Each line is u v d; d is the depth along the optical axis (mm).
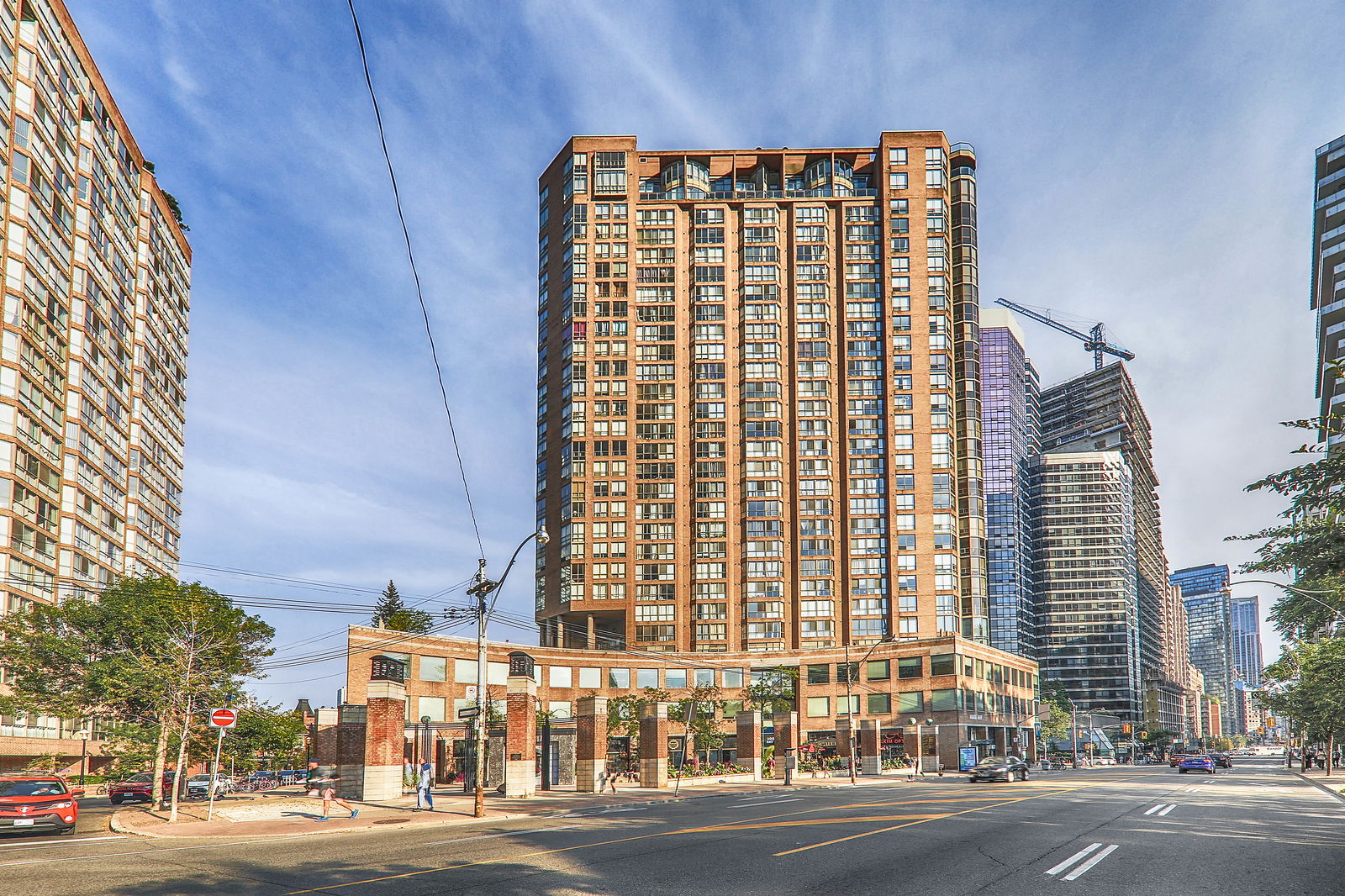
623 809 34312
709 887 15102
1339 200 104625
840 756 85250
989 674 112375
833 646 127438
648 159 147375
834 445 137000
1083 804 34125
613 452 135500
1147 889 14844
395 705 39656
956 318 141750
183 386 102062
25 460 64312
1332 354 103688
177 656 38062
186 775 47812
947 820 26891
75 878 16656
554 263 146375
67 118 71938
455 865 17688
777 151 145750
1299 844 21297
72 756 72750
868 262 141750
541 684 103875
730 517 133875
